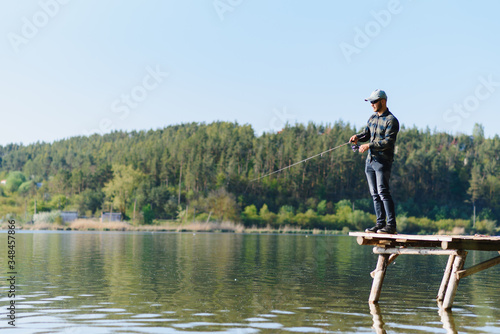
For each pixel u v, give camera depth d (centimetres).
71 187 17062
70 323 1142
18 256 3066
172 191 15300
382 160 1346
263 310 1326
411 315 1280
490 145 19150
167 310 1310
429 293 1686
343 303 1453
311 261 2969
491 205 16362
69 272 2183
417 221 14125
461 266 1346
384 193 1347
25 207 13550
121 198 14225
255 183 15738
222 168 16875
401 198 16288
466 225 14350
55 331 1064
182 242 5206
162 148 19662
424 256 3569
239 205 12912
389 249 1423
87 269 2316
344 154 16538
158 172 17888
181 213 13038
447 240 1228
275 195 15525
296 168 16012
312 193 15862
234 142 18912
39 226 9931
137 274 2136
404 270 2534
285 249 4247
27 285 1761
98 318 1199
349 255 3581
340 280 2017
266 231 11419
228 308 1351
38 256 3077
